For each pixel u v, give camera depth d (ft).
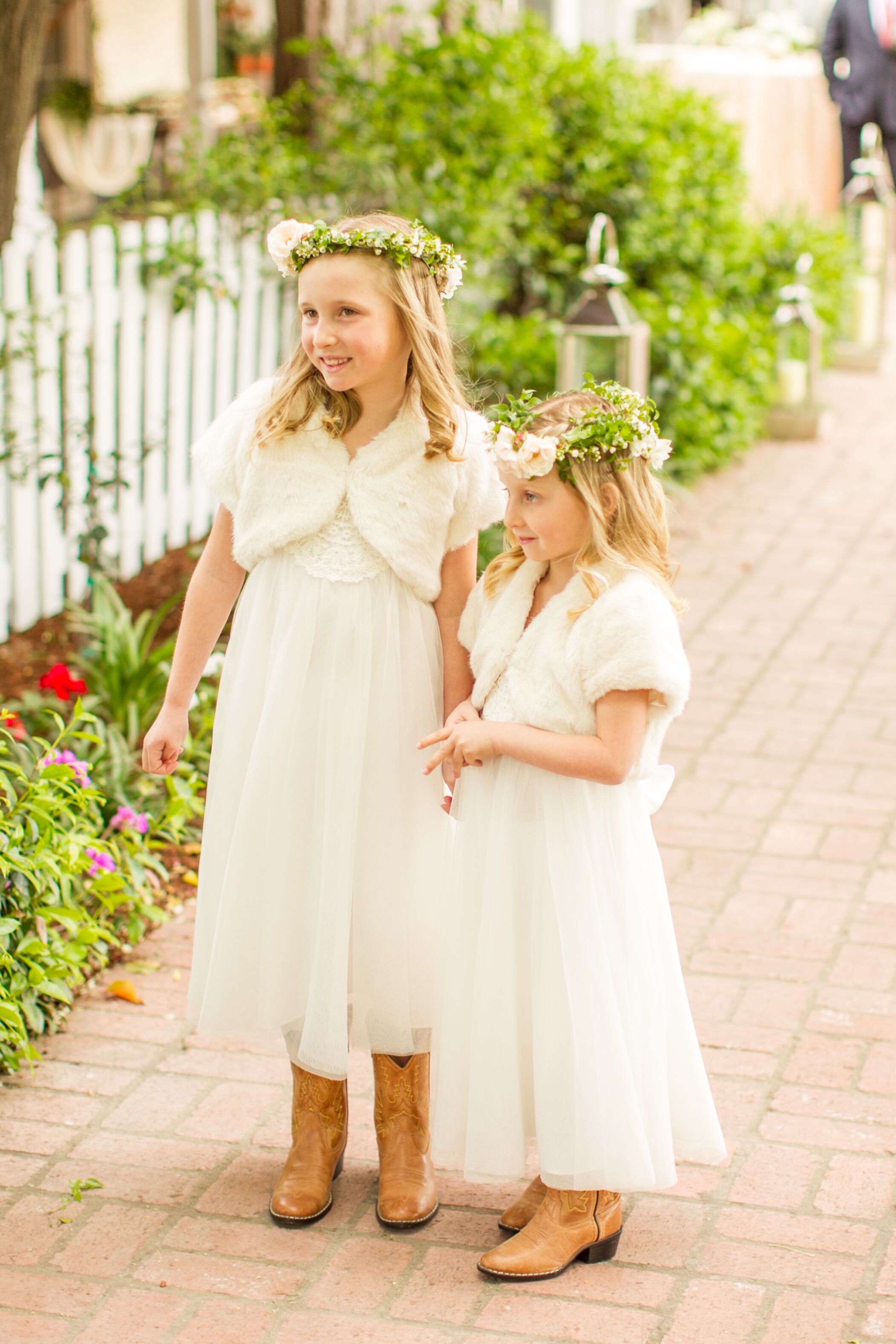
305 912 9.13
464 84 24.34
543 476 8.37
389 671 8.91
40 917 11.13
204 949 9.48
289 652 8.89
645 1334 8.40
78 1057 11.18
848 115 41.45
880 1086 10.73
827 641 20.13
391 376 8.84
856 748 16.81
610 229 21.08
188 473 22.04
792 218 38.22
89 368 19.49
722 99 33.94
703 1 62.54
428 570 9.00
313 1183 9.45
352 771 8.84
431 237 8.86
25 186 27.30
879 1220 9.35
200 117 30.01
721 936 12.84
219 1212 9.48
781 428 31.17
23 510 18.74
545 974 8.53
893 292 48.52
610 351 20.75
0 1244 9.14
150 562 21.33
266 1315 8.55
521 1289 8.77
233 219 22.29
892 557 23.66
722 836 14.75
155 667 15.51
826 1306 8.60
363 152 23.08
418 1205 9.34
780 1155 10.00
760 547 24.21
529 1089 8.88
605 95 28.68
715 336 27.45
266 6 34.53
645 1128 8.73
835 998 11.87
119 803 13.44
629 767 8.36
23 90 14.49
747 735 17.17
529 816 8.60
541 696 8.48
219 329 22.26
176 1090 10.83
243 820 9.00
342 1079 9.36
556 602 8.60
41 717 15.03
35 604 19.11
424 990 9.29
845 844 14.56
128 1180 9.80
